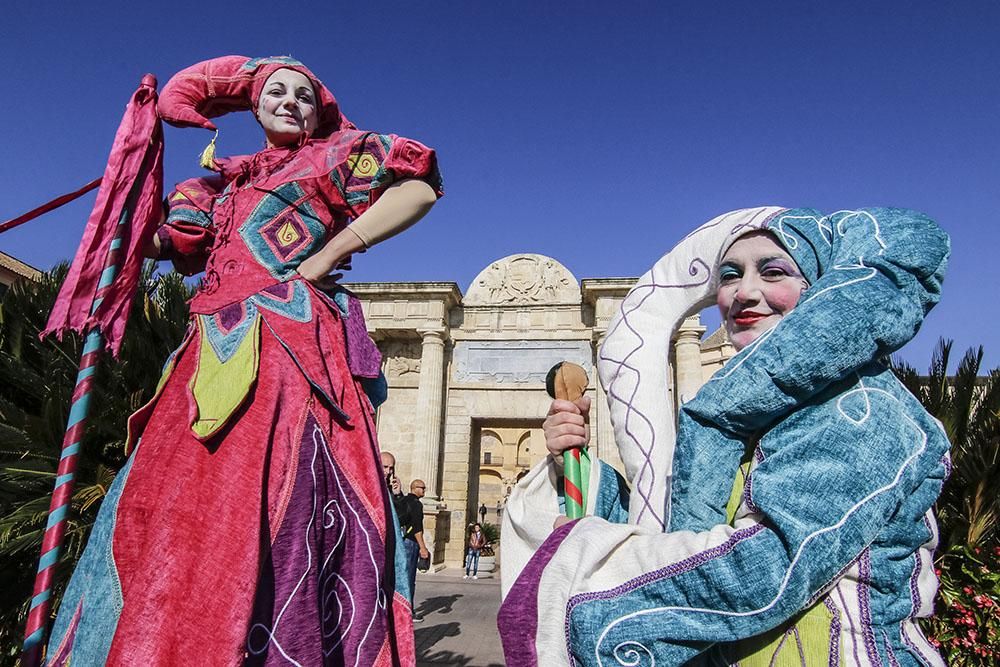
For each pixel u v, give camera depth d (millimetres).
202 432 1415
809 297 1298
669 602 1147
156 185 1801
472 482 20969
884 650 1142
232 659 1227
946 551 5383
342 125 2152
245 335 1582
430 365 20328
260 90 1960
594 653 1148
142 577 1295
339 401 1651
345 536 1541
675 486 1354
